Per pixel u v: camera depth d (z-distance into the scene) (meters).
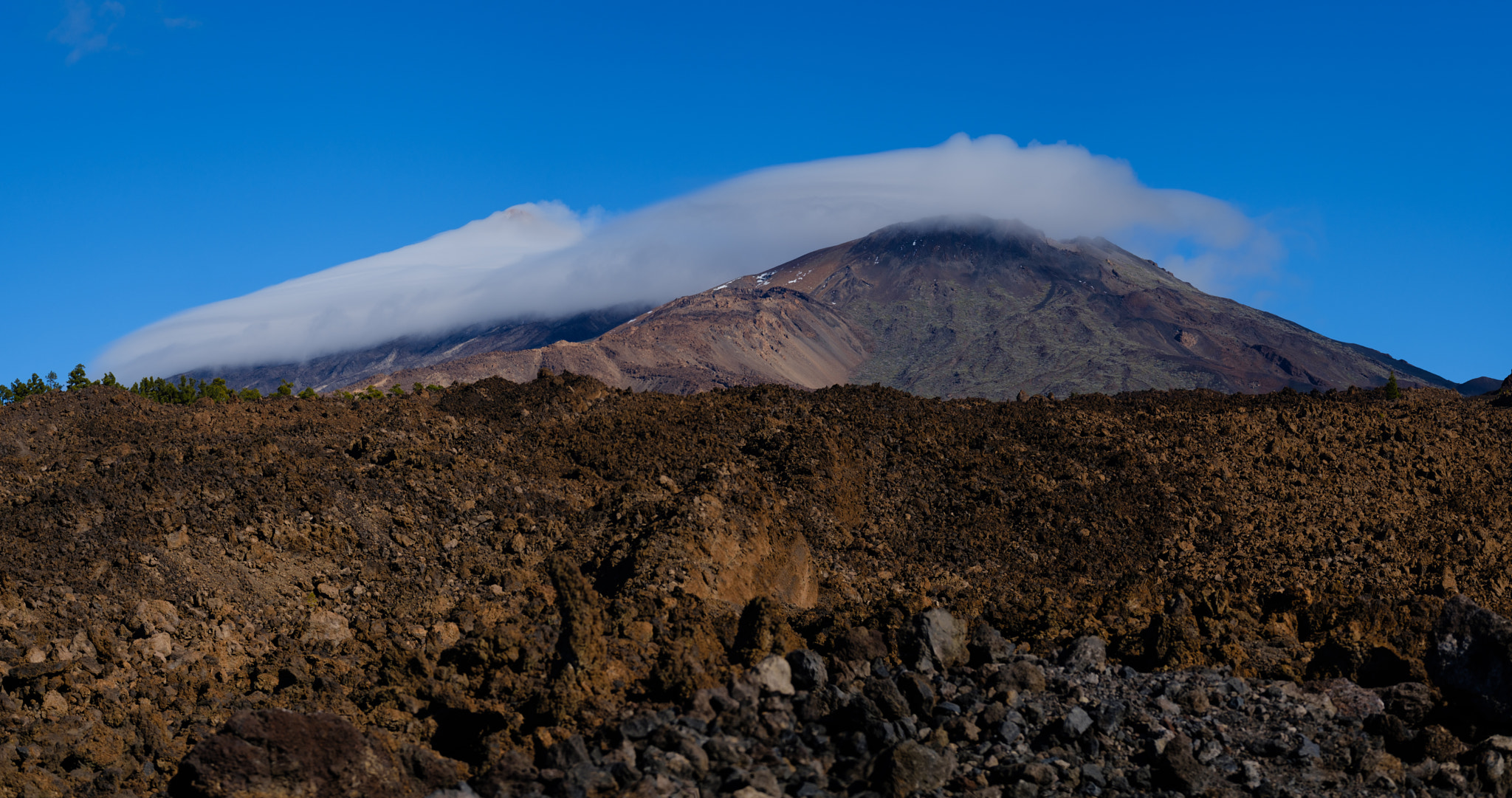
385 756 12.87
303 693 17.09
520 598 23.58
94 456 28.73
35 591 19.53
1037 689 15.47
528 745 13.77
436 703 15.37
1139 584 27.50
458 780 13.00
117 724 15.96
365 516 26.25
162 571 21.34
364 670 18.23
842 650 16.33
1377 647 16.11
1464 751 14.04
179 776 12.21
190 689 17.33
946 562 31.31
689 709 14.54
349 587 23.23
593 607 16.02
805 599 26.69
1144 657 17.09
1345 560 31.19
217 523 23.86
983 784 13.20
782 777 12.99
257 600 21.69
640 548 23.25
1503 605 27.50
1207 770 13.29
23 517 22.39
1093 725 14.32
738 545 25.16
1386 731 14.33
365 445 30.38
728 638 17.78
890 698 14.70
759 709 14.61
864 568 30.05
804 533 30.84
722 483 29.08
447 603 23.09
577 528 28.09
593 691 14.88
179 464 26.39
